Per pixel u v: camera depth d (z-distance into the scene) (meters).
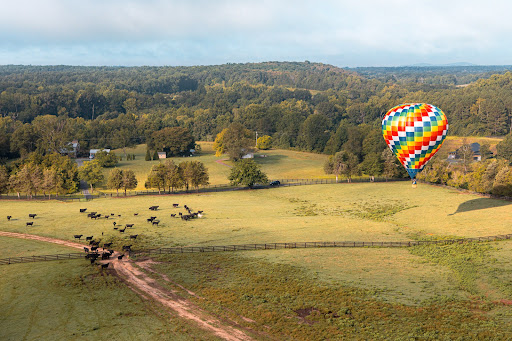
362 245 59.84
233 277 48.28
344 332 34.97
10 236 67.88
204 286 45.81
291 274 48.53
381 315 37.56
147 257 56.31
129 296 43.44
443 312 37.72
